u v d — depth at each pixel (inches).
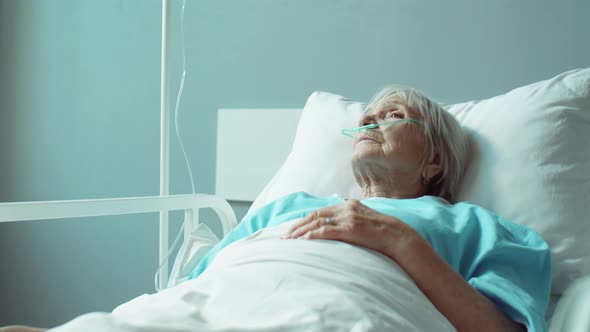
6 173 99.1
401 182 52.1
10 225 98.9
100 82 92.7
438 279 36.6
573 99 50.2
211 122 84.5
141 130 89.5
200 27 85.7
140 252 89.3
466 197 51.7
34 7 97.7
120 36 91.4
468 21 68.4
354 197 57.6
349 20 75.4
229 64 83.4
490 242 41.9
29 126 98.1
